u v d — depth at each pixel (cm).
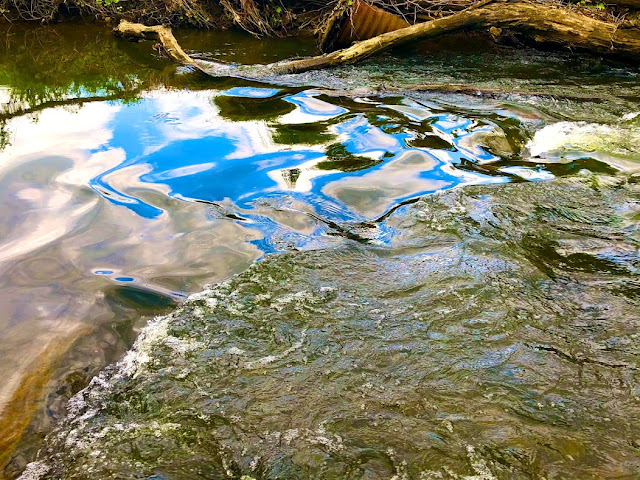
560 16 725
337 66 733
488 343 267
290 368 256
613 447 212
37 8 969
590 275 316
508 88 647
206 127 530
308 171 441
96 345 273
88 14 1012
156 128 525
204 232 363
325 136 509
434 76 701
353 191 409
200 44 881
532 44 831
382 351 264
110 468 213
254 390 245
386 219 375
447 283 310
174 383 251
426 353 262
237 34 959
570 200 395
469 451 212
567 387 241
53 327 282
